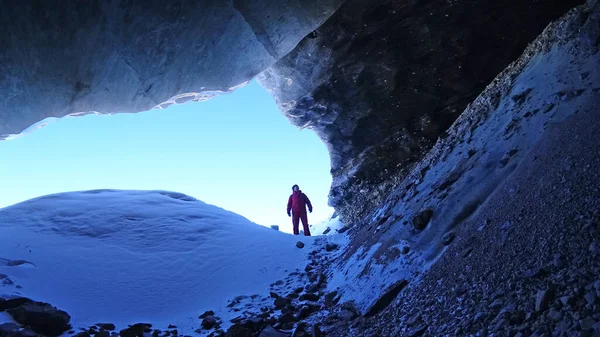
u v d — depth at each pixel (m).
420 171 6.32
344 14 9.09
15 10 4.76
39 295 5.30
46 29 5.03
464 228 4.09
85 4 5.08
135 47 5.80
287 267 6.62
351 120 11.31
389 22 9.21
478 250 3.55
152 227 7.88
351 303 4.60
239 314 5.28
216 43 6.56
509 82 5.79
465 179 4.75
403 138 11.12
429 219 4.72
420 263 4.29
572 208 3.03
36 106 5.55
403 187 6.57
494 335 2.53
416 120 10.87
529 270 2.83
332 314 4.59
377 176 11.74
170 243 7.36
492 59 9.77
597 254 2.56
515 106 5.08
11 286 5.27
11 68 5.10
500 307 2.74
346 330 4.05
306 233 9.76
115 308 5.52
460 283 3.35
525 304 2.60
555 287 2.53
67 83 5.57
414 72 10.14
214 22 6.27
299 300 5.43
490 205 4.00
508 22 9.23
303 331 4.28
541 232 3.09
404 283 4.19
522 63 5.99
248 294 5.88
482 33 9.40
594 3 5.12
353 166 11.95
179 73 6.53
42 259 6.27
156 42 5.91
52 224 7.58
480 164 4.73
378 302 4.13
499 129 5.01
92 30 5.32
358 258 5.63
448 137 6.40
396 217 5.64
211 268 6.68
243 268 6.64
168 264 6.71
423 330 3.16
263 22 6.81
